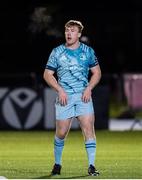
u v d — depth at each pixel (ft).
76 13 264.31
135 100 184.85
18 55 250.98
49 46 243.19
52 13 239.50
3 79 181.06
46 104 150.71
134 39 274.77
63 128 80.94
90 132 81.00
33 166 93.56
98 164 95.45
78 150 115.85
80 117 80.69
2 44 252.62
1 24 252.83
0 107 150.71
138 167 91.76
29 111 150.71
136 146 122.93
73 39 80.02
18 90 150.51
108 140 133.28
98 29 270.46
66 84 80.43
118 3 273.75
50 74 80.74
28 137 138.41
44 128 151.12
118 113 189.47
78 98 80.38
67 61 80.12
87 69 81.05
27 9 247.91
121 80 188.85
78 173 84.58
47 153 111.86
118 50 273.33
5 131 149.89
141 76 189.47
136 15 272.51
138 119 179.52
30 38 245.45
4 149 118.52
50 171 87.45
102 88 151.84
